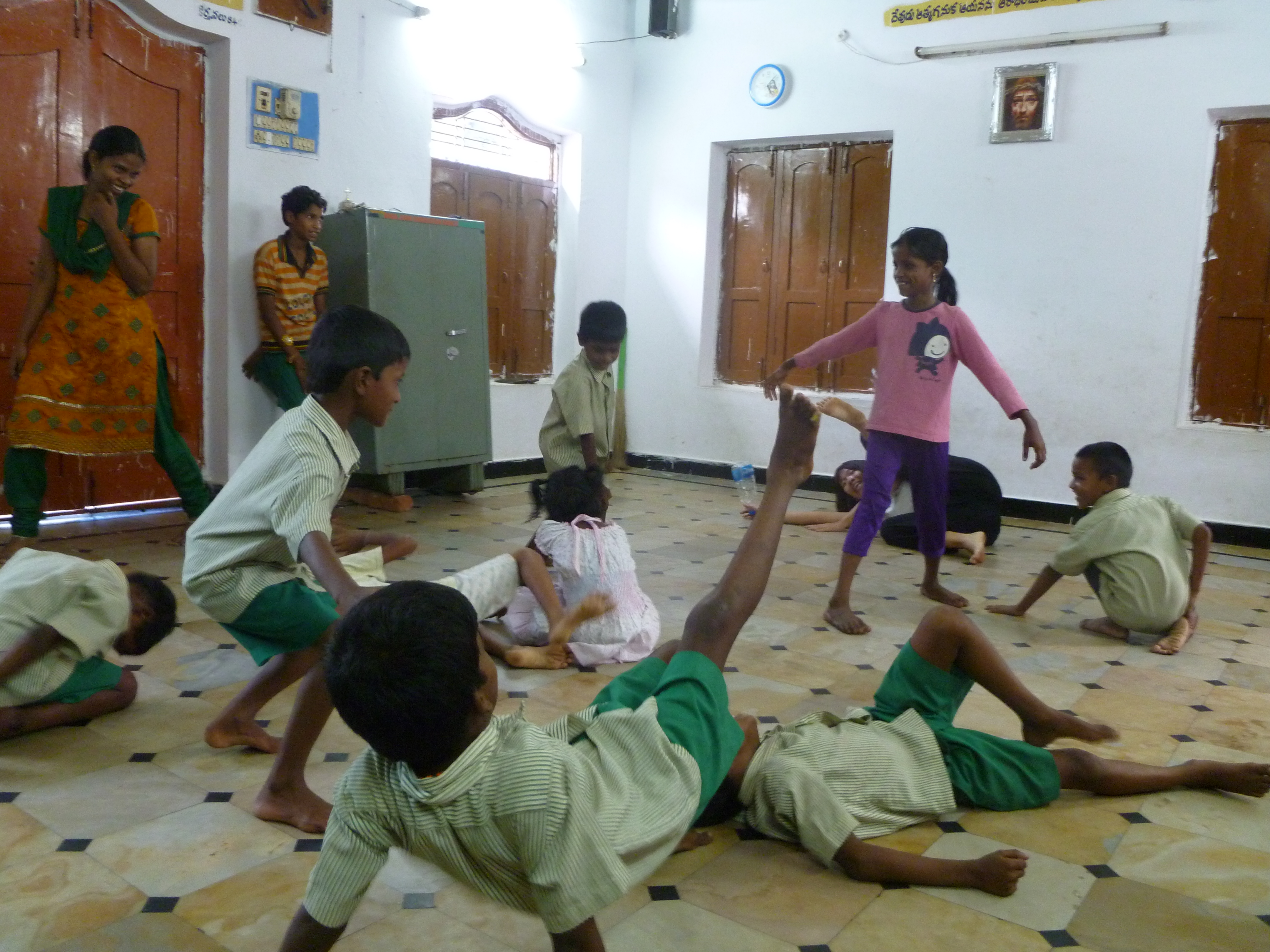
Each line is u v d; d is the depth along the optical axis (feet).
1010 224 19.75
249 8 16.42
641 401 24.79
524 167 22.65
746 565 5.52
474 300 19.03
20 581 7.76
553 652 9.78
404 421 17.98
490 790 3.89
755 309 23.59
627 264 24.80
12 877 5.85
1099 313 19.03
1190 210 18.11
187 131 16.34
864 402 21.95
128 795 6.94
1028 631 11.85
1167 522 11.51
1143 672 10.46
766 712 8.93
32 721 7.85
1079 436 19.39
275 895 5.73
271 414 17.53
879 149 21.63
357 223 17.31
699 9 23.16
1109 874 6.27
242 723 7.67
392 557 7.59
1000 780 6.98
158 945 5.22
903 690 7.18
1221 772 7.31
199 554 6.68
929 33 20.31
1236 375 18.34
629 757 4.86
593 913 3.95
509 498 19.80
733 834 6.70
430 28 19.45
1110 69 18.58
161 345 13.83
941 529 12.46
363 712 3.57
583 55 22.79
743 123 22.77
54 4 14.49
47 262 12.81
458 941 5.37
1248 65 17.44
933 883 6.00
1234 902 5.98
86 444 13.15
